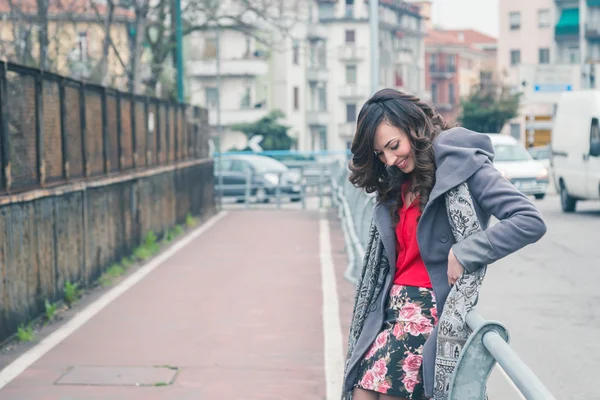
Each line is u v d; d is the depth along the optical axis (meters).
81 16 22.28
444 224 3.29
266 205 32.00
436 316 3.37
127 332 8.83
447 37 119.75
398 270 3.48
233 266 13.91
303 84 81.25
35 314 9.02
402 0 99.12
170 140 18.98
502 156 28.23
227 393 6.66
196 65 70.75
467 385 2.88
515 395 6.70
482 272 3.18
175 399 6.50
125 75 21.41
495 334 2.80
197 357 7.79
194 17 27.25
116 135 13.55
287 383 6.91
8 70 8.34
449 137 3.30
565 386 6.96
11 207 8.20
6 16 19.02
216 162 32.34
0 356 7.77
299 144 80.38
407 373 3.36
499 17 88.38
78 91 11.20
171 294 11.14
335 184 25.91
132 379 7.05
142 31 22.06
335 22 91.12
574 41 81.81
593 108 21.98
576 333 8.83
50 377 7.10
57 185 10.06
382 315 3.48
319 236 18.89
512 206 3.12
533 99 51.75
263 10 28.02
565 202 23.61
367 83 91.88
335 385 6.79
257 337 8.59
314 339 8.48
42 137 9.46
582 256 14.81
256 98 73.94
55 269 9.81
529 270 13.34
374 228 3.55
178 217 19.69
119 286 11.77
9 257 8.16
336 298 10.76
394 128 3.30
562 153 23.55
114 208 13.04
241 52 72.19
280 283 12.07
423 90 106.56
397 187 3.44
